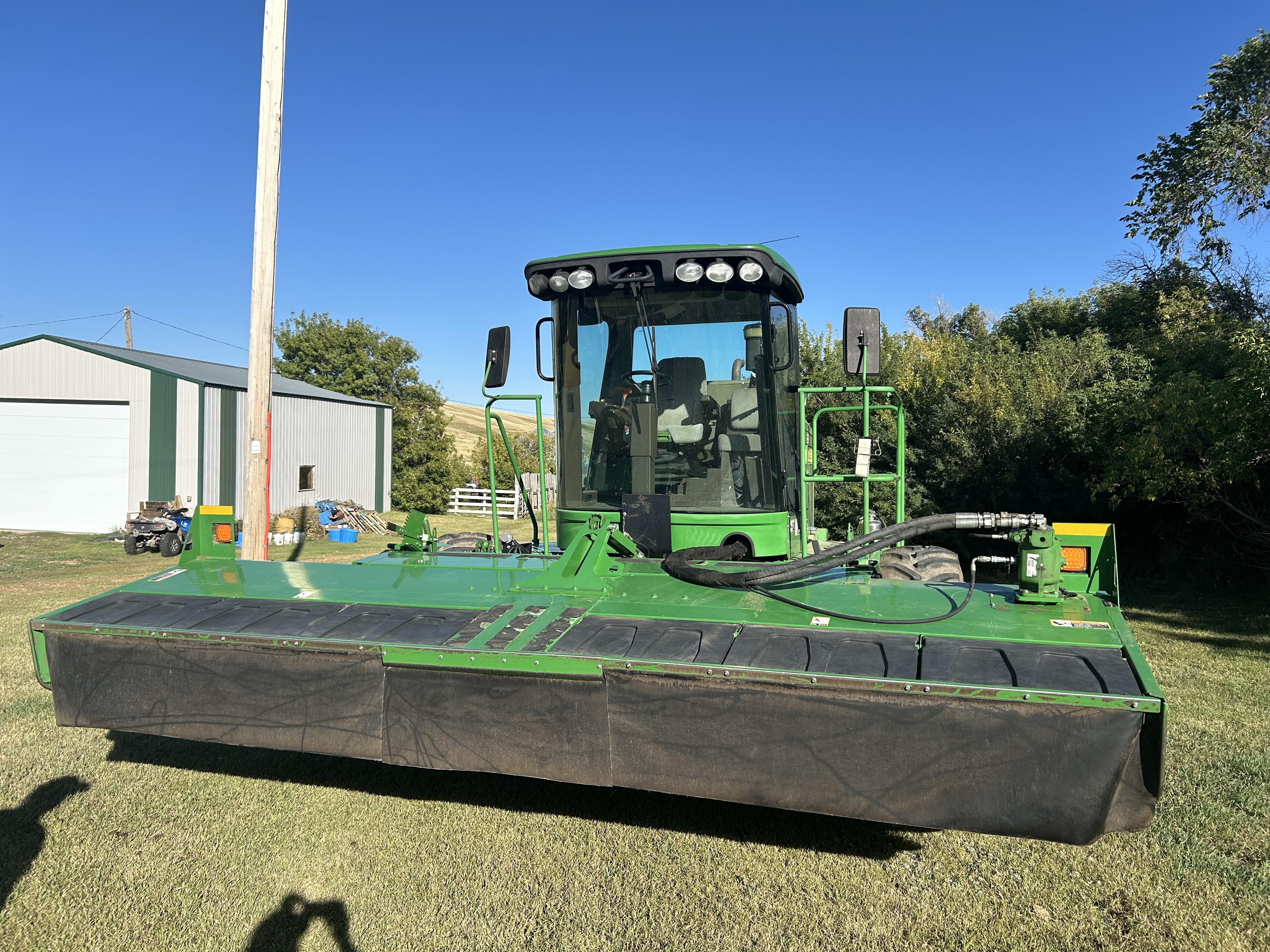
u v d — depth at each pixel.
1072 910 3.34
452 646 3.29
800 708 2.92
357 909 3.33
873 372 4.67
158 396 19.84
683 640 3.21
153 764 4.79
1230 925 3.24
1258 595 10.62
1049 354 13.97
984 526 3.60
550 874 3.59
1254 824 4.07
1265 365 8.15
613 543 4.37
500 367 5.13
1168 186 12.74
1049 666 2.80
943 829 2.83
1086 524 3.54
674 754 3.08
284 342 34.19
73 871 3.59
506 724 3.25
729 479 4.87
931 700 2.77
